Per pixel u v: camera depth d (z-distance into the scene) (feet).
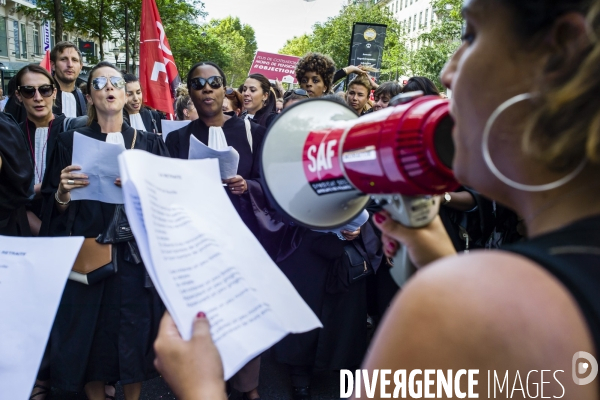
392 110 2.68
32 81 11.49
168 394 10.73
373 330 12.88
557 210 1.77
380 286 10.58
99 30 57.21
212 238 2.82
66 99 15.76
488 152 1.87
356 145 2.79
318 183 3.21
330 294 10.05
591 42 1.63
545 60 1.76
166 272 2.48
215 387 2.31
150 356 8.93
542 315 1.42
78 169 8.12
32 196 9.29
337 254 9.68
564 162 1.70
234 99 17.17
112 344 8.72
